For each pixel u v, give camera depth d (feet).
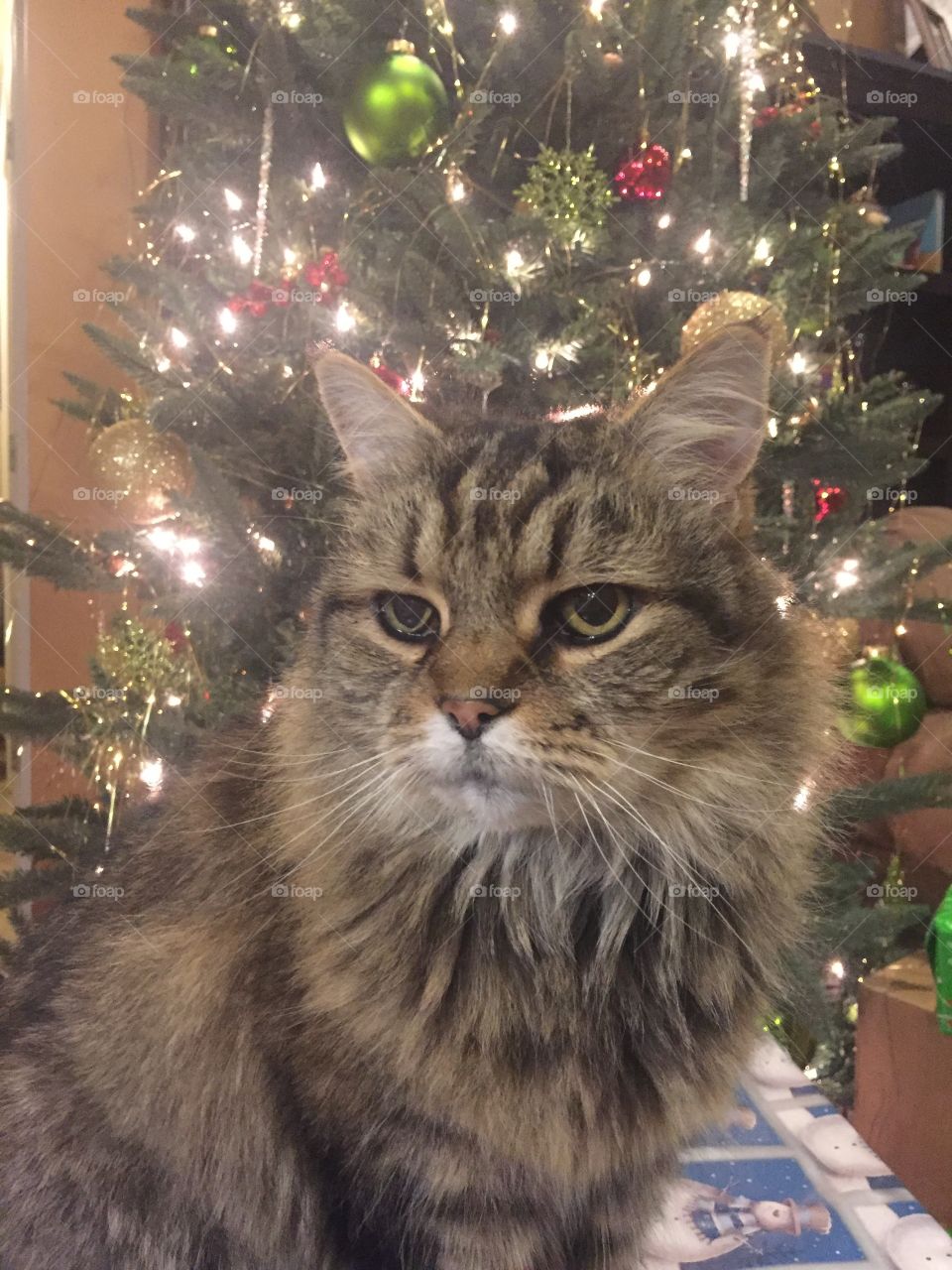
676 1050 0.94
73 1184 0.99
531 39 1.72
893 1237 1.11
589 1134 0.90
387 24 1.82
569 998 0.92
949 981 1.41
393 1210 0.90
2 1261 0.98
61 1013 1.03
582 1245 1.02
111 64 2.27
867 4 2.48
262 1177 0.96
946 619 1.77
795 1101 1.34
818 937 1.60
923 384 3.04
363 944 0.93
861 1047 1.70
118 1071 0.98
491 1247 0.91
